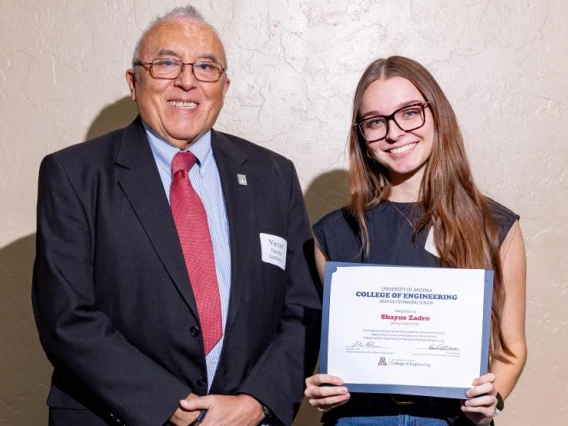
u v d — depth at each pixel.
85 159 2.59
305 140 3.38
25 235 3.38
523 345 2.42
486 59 3.34
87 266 2.52
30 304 3.39
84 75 3.36
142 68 2.62
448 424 2.35
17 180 3.37
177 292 2.51
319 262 2.59
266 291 2.64
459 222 2.38
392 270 2.29
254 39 3.36
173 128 2.60
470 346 2.28
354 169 2.50
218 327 2.55
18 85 3.35
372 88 2.43
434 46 3.34
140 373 2.44
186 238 2.57
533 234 3.37
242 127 3.38
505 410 3.39
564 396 3.38
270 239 2.68
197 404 2.44
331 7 3.35
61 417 2.57
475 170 3.36
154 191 2.57
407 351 2.29
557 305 3.37
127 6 3.35
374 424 2.36
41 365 3.40
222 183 2.67
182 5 3.34
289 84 3.37
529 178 3.36
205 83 2.61
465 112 3.35
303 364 2.63
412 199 2.47
